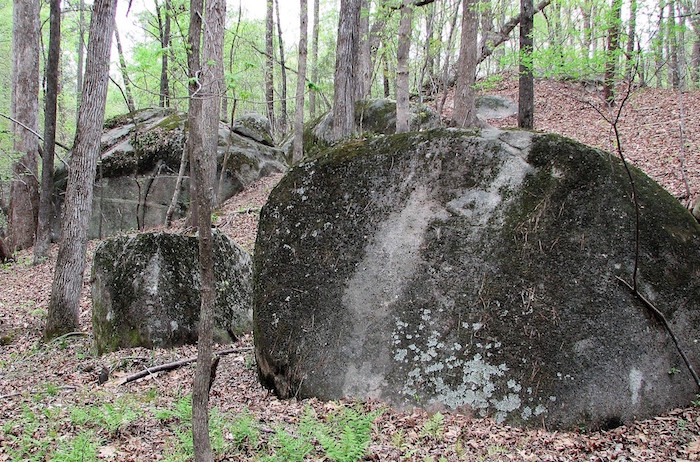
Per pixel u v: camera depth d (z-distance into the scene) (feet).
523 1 32.09
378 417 15.48
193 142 11.09
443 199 17.98
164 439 14.40
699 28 28.53
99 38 28.73
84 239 29.96
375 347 17.22
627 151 40.37
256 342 18.99
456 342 16.44
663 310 15.64
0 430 15.20
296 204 19.39
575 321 15.66
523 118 38.01
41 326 32.01
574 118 51.60
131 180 53.21
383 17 39.19
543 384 15.26
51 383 21.24
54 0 35.42
